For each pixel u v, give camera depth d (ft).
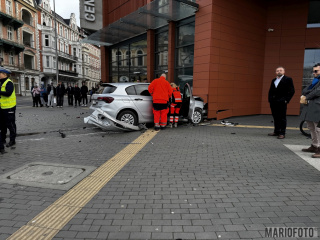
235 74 35.42
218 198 9.98
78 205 9.42
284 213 8.81
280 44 39.55
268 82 40.11
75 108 53.78
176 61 40.47
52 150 17.67
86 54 230.27
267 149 17.84
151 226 8.00
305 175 12.60
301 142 20.12
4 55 123.54
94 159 15.43
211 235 7.51
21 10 135.23
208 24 31.73
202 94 32.71
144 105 25.81
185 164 14.42
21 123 30.30
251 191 10.65
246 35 36.42
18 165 14.19
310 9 38.83
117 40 56.85
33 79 150.92
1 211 8.96
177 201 9.73
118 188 10.99
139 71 52.70
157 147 18.47
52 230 7.81
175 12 35.06
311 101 15.87
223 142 20.12
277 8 39.11
